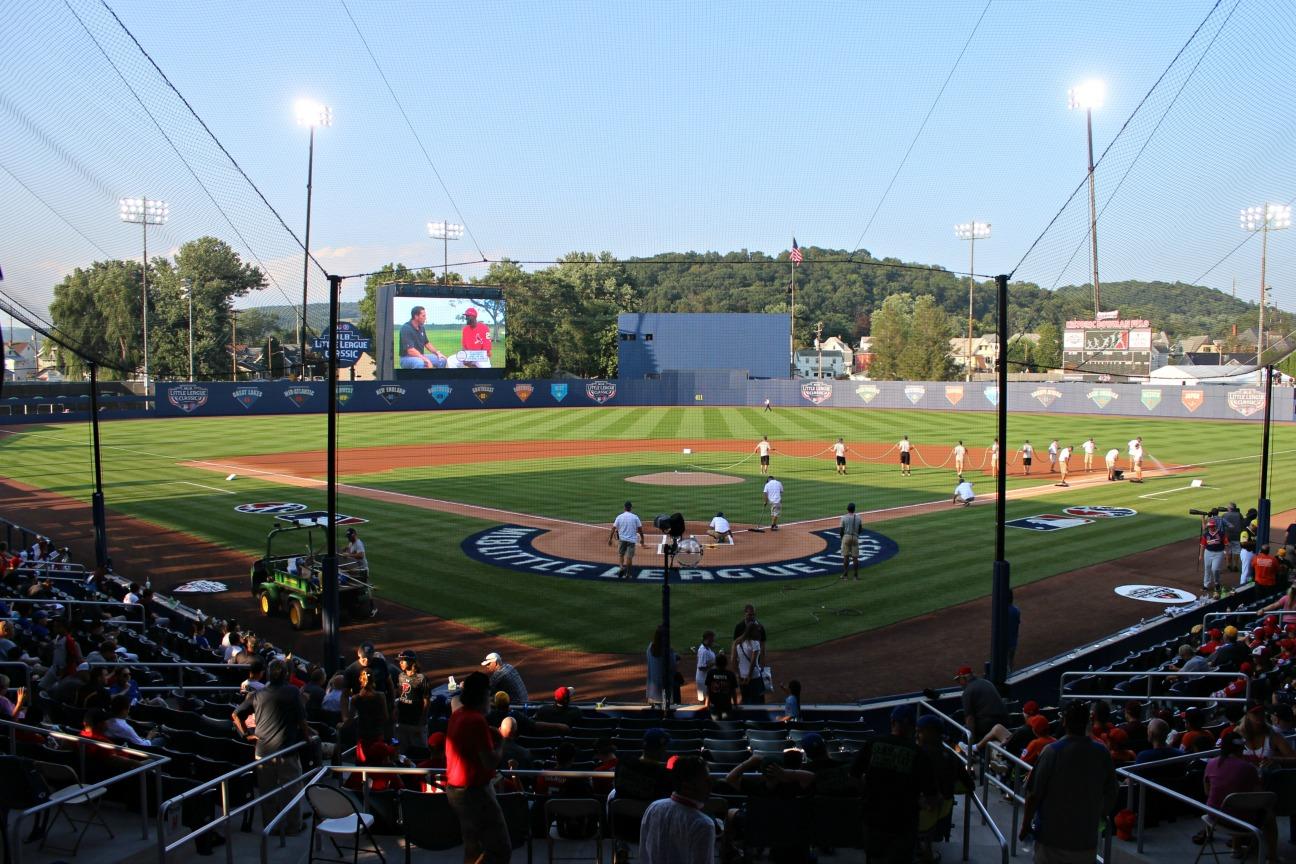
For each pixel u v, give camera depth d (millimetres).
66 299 97688
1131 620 22906
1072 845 7504
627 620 22844
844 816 9117
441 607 23875
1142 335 88188
